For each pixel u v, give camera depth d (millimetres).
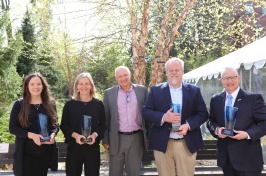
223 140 3812
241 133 3543
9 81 14875
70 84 16828
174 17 8734
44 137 3584
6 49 14797
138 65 7516
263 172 5098
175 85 3941
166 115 3650
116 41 8109
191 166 3941
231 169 3764
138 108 4305
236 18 12305
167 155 3930
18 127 3680
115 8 7676
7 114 11469
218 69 8375
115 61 11875
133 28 7531
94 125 4023
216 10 10461
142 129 4309
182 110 3879
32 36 21391
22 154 3654
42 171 3836
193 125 3783
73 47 8375
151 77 7617
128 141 4270
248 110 3648
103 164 6203
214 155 5664
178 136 3908
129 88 4355
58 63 16562
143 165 5648
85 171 4043
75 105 4031
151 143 4012
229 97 3777
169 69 3900
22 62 22203
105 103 4363
